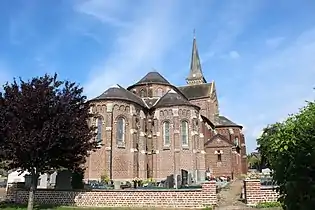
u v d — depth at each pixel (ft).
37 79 74.95
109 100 156.66
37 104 70.69
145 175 162.40
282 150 25.98
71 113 75.25
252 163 271.69
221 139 198.70
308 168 23.68
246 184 74.08
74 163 81.35
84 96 80.69
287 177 24.99
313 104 27.25
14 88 73.82
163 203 76.84
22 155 72.18
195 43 322.96
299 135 25.35
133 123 160.66
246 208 68.95
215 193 74.54
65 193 82.58
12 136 69.31
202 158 172.04
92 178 147.33
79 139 76.38
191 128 167.43
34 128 72.08
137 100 173.78
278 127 29.32
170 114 168.14
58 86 77.25
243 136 250.98
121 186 112.98
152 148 168.76
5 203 84.53
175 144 162.91
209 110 253.03
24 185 90.22
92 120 153.28
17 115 71.56
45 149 71.51
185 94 261.03
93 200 80.59
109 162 149.07
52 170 82.58
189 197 75.61
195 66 315.17
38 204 82.58
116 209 73.67
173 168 161.17
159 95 202.69
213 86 264.11
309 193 23.11
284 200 25.44
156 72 216.13
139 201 78.38
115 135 154.71
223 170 193.36
